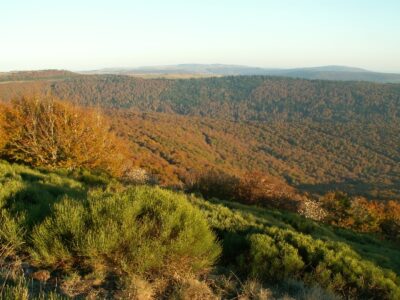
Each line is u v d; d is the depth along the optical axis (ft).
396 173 312.09
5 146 34.86
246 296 12.85
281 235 19.52
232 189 49.21
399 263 30.45
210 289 13.03
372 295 16.58
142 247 12.49
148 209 15.01
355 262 17.88
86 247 12.25
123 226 13.00
